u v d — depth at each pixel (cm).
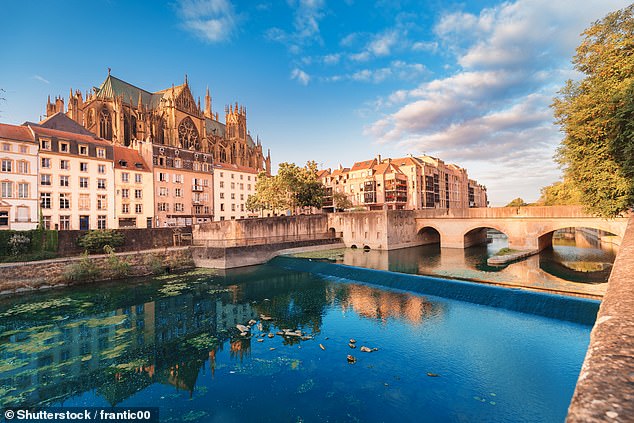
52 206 4853
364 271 3419
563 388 1352
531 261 4172
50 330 2203
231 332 2128
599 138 2030
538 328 1922
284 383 1471
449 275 3409
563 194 6209
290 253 5106
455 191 12800
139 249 4525
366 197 9456
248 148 12125
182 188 6844
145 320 2391
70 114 8012
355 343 1867
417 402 1297
